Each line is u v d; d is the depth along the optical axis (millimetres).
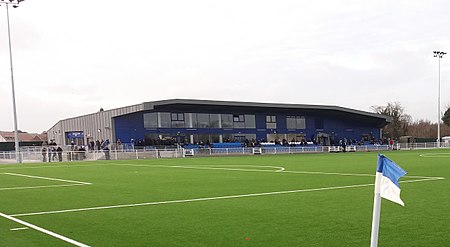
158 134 52750
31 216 8938
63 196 12281
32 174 21641
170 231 7254
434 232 6945
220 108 55500
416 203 9930
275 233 6988
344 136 69125
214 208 9609
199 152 47875
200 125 56125
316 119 66562
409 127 109125
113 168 25875
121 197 11828
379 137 73562
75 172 22641
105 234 7098
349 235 6797
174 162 33125
